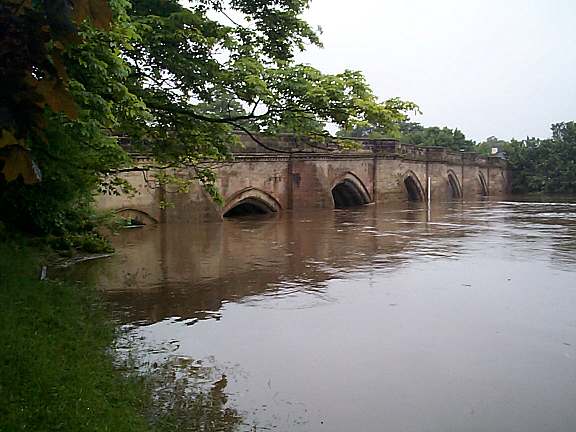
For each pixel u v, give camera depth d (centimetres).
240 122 1320
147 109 1148
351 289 1531
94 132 1009
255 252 2216
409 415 784
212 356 999
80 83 907
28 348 720
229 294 1474
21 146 296
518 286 1561
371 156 4912
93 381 729
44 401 593
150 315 1260
